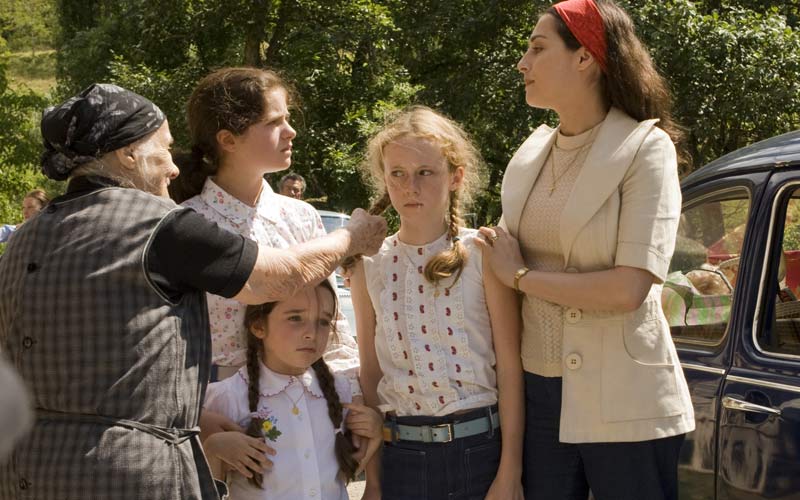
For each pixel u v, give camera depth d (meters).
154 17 16.91
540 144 2.77
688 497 3.17
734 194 3.30
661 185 2.44
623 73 2.54
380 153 2.79
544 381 2.64
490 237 2.63
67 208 2.15
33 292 2.07
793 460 2.79
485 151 17.48
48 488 2.00
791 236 3.12
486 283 2.64
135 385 2.05
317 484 2.59
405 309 2.65
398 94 16.91
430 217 2.66
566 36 2.54
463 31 17.36
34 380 2.05
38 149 18.09
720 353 3.16
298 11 16.86
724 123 15.55
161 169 2.29
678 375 2.56
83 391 2.02
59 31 23.27
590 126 2.61
